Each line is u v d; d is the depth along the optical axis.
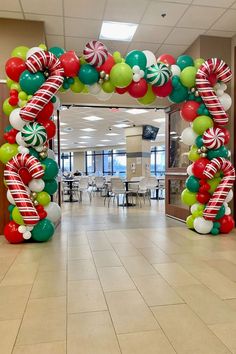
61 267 2.81
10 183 3.37
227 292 2.23
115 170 20.06
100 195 12.34
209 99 3.72
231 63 4.77
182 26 4.37
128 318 1.84
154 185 9.30
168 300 2.09
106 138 15.70
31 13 3.93
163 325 1.76
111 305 2.02
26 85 3.34
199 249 3.41
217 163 3.79
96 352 1.50
